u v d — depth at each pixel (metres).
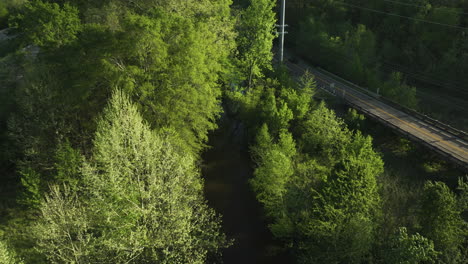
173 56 30.03
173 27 30.80
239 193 36.12
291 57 78.50
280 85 45.34
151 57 29.34
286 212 27.47
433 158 38.78
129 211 21.16
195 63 30.22
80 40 30.58
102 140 22.33
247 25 45.78
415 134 39.94
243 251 29.31
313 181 28.75
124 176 22.50
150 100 30.38
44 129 32.06
